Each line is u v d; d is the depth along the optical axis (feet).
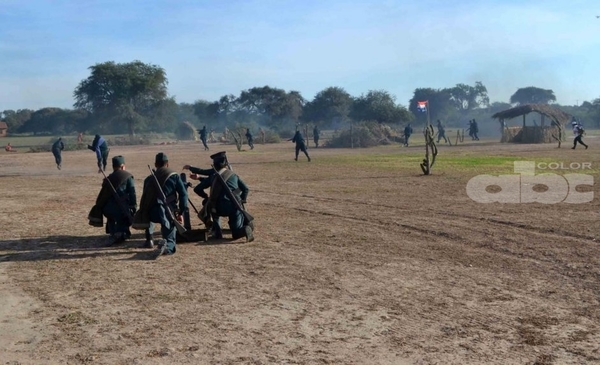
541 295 23.61
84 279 26.96
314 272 27.53
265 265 28.96
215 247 33.19
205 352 18.37
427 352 18.20
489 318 21.09
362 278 26.40
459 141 181.47
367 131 164.86
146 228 32.27
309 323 20.86
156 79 319.68
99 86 312.50
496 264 28.45
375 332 19.93
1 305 23.36
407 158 104.32
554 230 35.83
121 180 34.14
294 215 43.57
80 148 191.42
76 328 20.66
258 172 80.74
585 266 27.61
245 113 390.63
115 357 18.08
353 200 50.62
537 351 18.15
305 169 84.23
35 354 18.47
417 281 25.82
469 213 42.68
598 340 18.95
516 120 319.47
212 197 34.35
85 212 47.32
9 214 46.42
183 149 173.58
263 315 21.74
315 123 321.93
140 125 313.73
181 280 26.53
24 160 128.06
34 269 28.89
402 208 45.65
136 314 22.02
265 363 17.51
